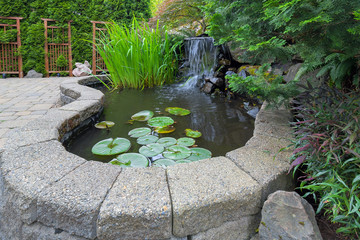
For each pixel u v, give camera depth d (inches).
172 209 37.9
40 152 55.2
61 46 245.9
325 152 44.5
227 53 153.3
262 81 64.0
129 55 151.4
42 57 239.9
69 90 121.6
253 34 52.8
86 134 84.3
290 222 38.8
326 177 43.4
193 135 81.0
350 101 47.4
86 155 68.8
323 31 42.8
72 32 245.3
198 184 43.3
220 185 43.1
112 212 36.9
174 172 47.4
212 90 139.7
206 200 39.5
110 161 62.9
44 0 233.1
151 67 158.4
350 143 39.7
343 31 40.4
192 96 134.3
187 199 39.4
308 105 57.0
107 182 43.8
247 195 42.0
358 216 37.7
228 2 68.1
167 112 106.0
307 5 38.1
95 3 249.8
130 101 124.7
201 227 40.3
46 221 40.5
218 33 61.8
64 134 75.9
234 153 55.0
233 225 42.9
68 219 38.8
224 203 40.5
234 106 114.3
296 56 93.4
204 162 51.5
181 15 205.0
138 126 90.4
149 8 279.9
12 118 98.7
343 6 37.1
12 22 226.8
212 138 80.0
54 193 40.6
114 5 257.0
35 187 42.3
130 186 42.8
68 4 238.5
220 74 146.5
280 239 39.1
